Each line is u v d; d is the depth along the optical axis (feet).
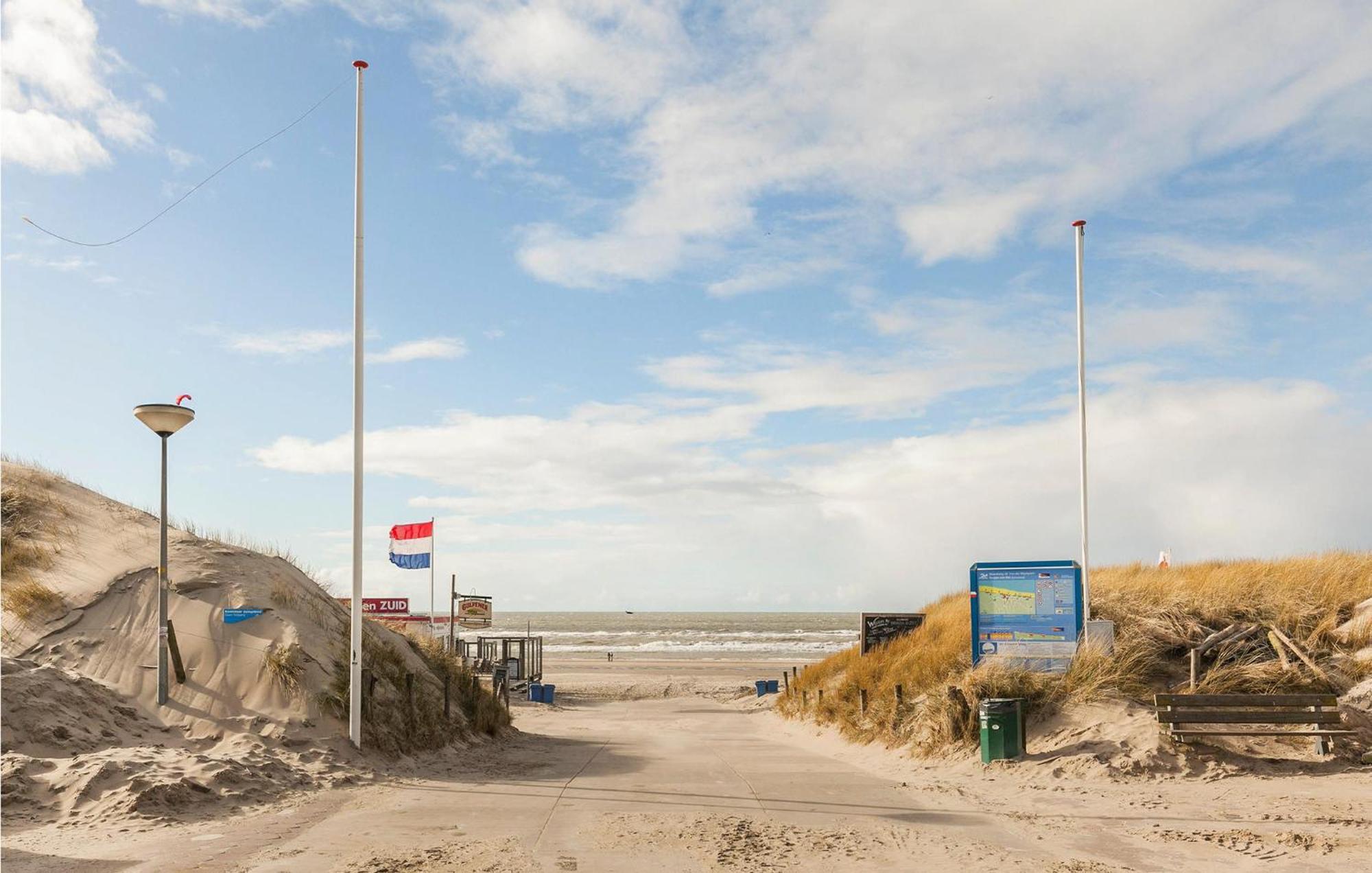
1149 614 58.59
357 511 48.80
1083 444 58.03
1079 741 47.52
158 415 46.29
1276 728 45.27
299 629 52.54
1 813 31.94
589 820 33.32
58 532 57.41
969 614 73.10
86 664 47.06
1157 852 28.58
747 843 29.53
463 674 71.82
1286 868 26.43
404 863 26.63
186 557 56.18
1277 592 60.18
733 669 221.87
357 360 49.70
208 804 34.88
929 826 32.63
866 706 66.64
